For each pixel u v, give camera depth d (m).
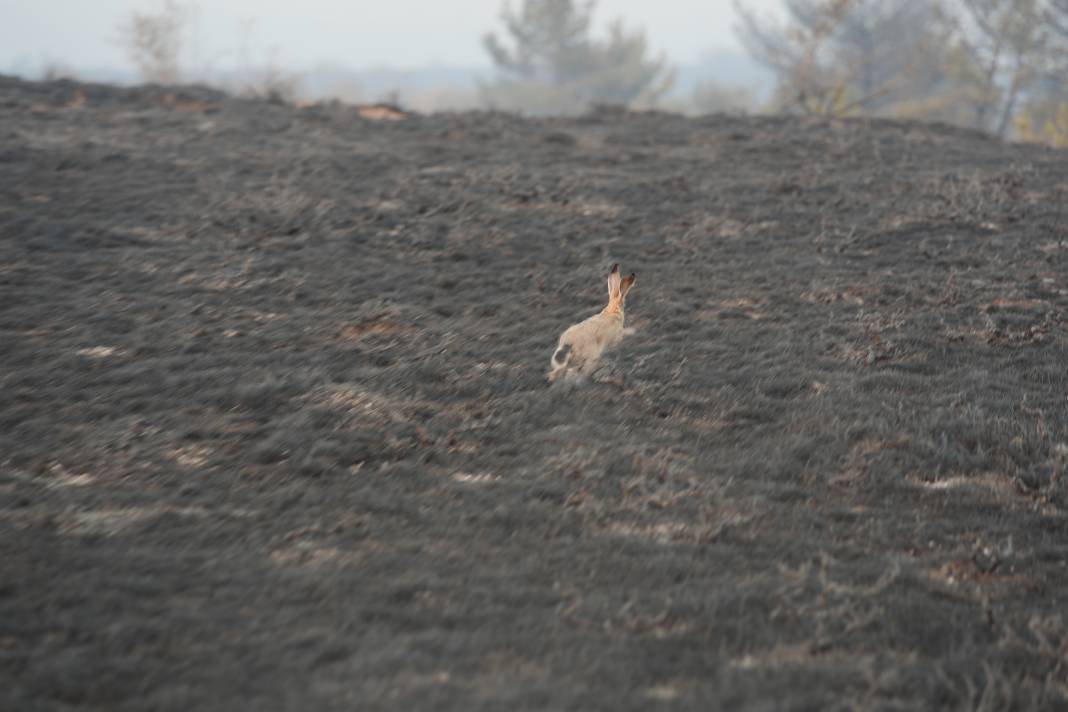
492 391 41.84
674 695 22.78
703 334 49.47
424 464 35.41
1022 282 56.66
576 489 33.56
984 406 40.72
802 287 56.22
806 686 23.27
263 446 35.50
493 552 29.38
